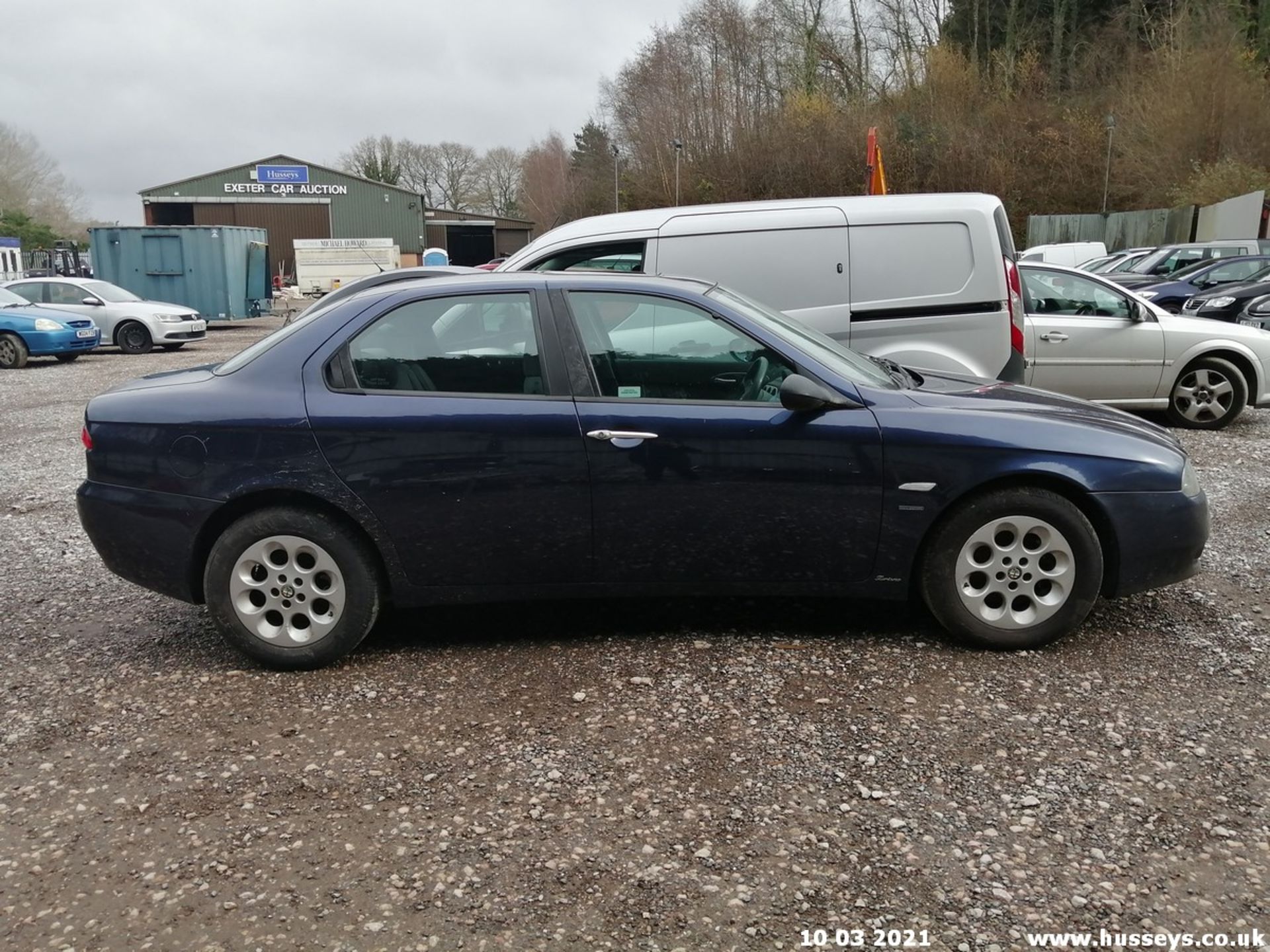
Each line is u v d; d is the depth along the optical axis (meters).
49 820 2.96
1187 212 31.64
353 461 3.85
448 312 3.98
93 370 16.61
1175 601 4.58
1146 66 38.03
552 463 3.85
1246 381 8.90
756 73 48.34
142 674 4.02
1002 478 3.88
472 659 4.07
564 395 3.90
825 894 2.54
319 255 45.06
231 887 2.63
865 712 3.50
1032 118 40.44
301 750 3.35
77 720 3.61
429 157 79.88
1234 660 3.91
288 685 3.87
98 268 25.25
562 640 4.24
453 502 3.87
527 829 2.86
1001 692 3.64
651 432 3.84
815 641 4.15
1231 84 32.88
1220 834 2.76
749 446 3.84
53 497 7.27
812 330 4.57
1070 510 3.87
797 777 3.09
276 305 40.41
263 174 55.75
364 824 2.91
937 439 3.85
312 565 3.96
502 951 2.37
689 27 48.75
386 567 3.95
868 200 6.54
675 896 2.55
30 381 15.02
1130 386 9.00
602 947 2.37
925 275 6.41
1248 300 14.95
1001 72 42.81
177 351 20.44
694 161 46.50
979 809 2.90
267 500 3.94
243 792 3.09
